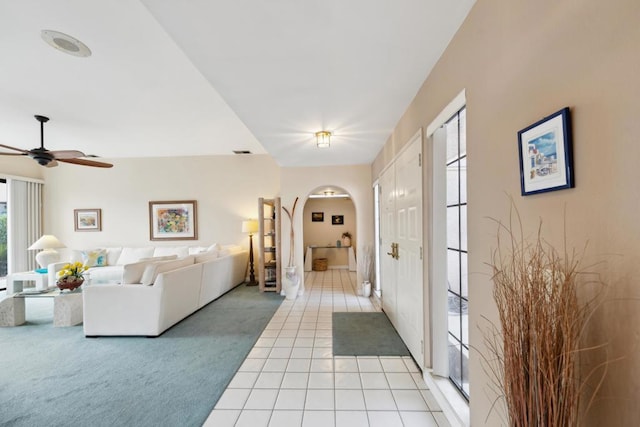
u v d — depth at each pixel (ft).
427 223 7.23
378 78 6.86
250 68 6.33
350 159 15.39
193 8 4.47
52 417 6.18
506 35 3.84
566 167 2.83
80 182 21.45
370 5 4.51
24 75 9.20
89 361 8.59
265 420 6.01
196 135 16.12
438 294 7.18
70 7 6.27
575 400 2.53
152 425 5.90
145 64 8.66
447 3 4.54
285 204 16.84
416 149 7.72
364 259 16.47
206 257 14.71
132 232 21.31
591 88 2.59
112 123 13.82
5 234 19.06
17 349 9.46
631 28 2.24
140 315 10.33
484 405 4.48
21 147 17.47
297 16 4.72
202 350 9.26
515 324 3.05
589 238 2.64
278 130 10.50
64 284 11.74
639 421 2.21
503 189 3.97
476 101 4.60
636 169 2.21
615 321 2.39
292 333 10.62
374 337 10.16
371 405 6.46
